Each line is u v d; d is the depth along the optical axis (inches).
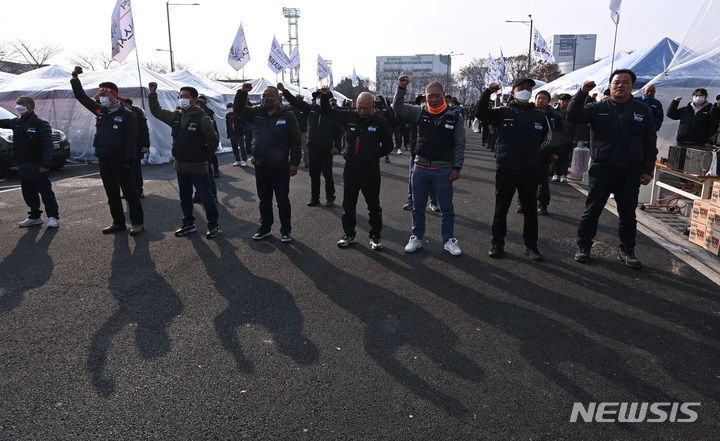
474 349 127.2
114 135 226.5
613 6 349.4
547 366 119.1
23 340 130.8
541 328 139.3
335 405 103.2
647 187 308.0
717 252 203.9
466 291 166.2
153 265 191.3
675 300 158.6
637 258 199.8
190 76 692.7
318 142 291.1
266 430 95.2
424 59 4269.2
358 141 203.2
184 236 233.6
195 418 98.7
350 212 213.6
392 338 133.0
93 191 353.4
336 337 133.4
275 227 250.7
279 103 215.5
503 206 197.2
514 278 178.4
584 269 187.8
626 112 181.2
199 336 133.4
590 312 149.7
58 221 261.0
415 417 99.4
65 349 126.0
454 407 102.7
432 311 150.3
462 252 209.2
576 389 109.6
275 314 147.6
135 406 102.6
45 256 202.4
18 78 616.4
